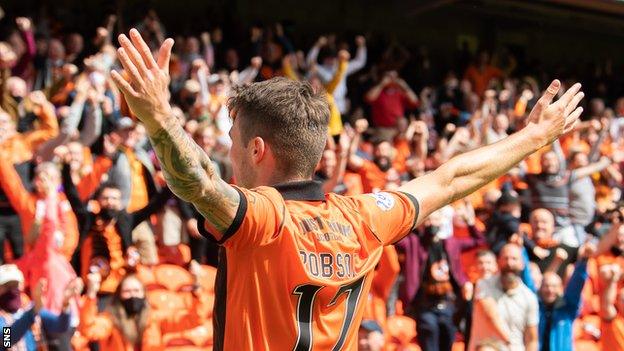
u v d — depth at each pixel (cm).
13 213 685
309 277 205
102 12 1153
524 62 1570
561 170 1016
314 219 212
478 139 1088
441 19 1620
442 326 799
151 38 1100
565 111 249
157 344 680
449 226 863
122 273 710
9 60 852
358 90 1236
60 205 689
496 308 712
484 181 241
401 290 816
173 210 798
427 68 1388
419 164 967
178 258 789
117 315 656
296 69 1168
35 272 666
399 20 1586
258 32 1212
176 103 989
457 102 1282
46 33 1034
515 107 1313
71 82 902
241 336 201
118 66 927
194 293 752
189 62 1062
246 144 217
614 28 1719
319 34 1513
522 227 954
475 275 859
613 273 818
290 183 215
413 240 815
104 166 777
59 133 755
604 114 1324
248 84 221
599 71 1627
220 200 195
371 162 967
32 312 547
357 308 216
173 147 188
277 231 203
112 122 805
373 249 221
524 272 773
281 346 202
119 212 719
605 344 820
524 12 1611
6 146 753
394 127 1180
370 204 226
